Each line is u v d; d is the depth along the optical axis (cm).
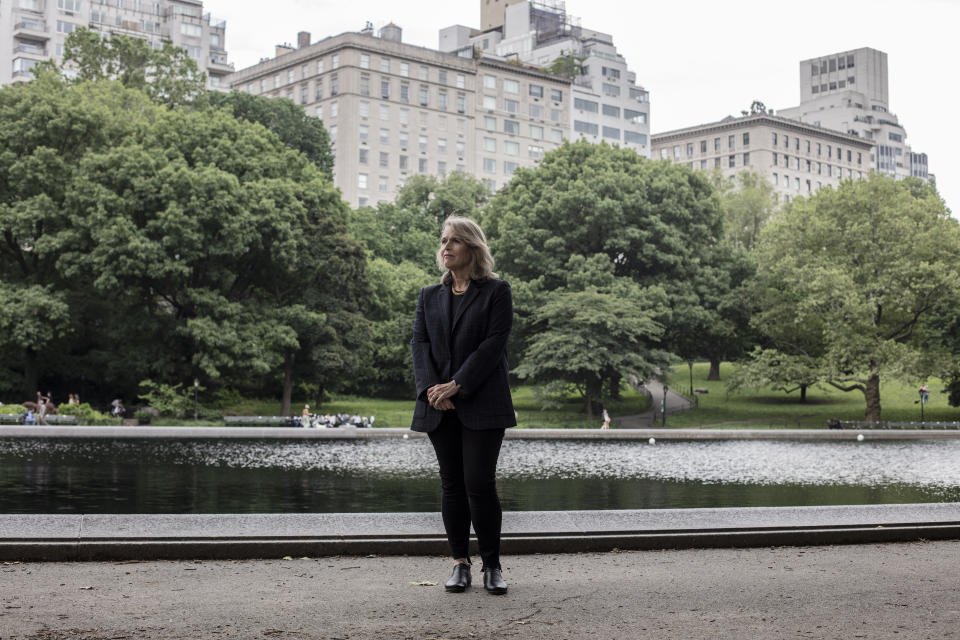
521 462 3006
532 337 5853
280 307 5388
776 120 15075
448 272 570
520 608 501
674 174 6731
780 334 6338
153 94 7131
